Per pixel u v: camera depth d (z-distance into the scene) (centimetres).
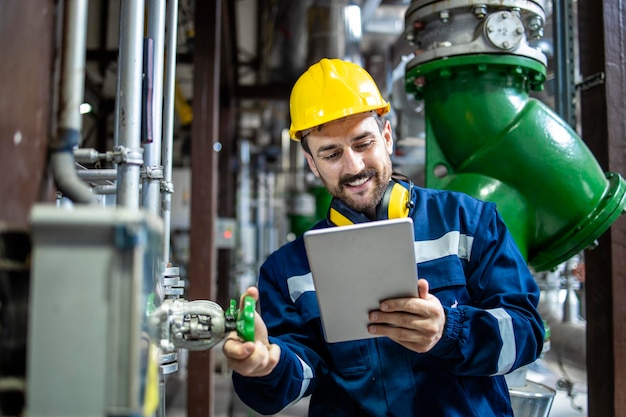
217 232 417
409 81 157
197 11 273
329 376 112
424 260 108
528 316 101
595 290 155
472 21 143
